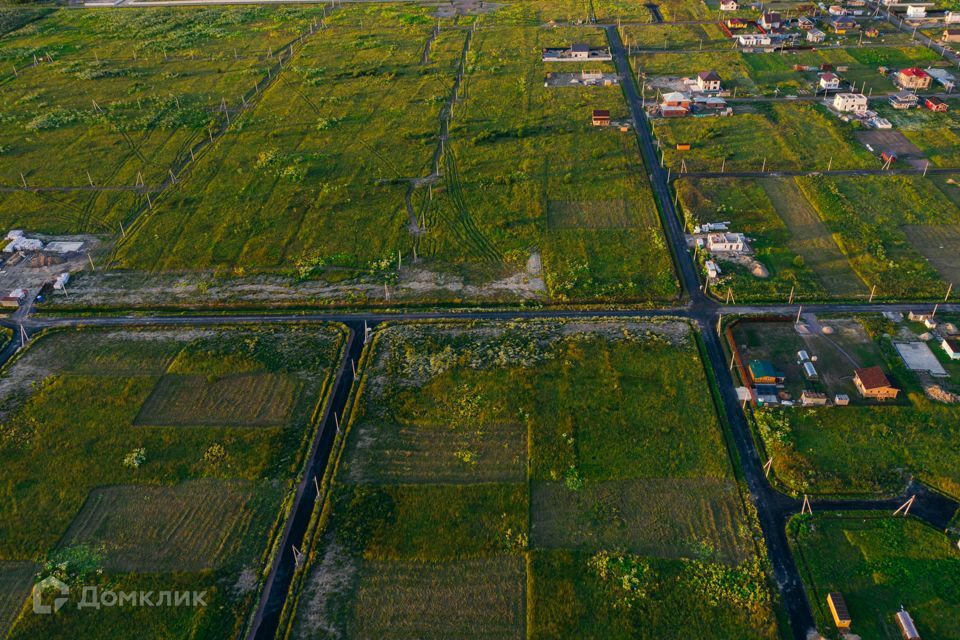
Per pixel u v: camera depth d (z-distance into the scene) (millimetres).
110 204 85688
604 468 48688
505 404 54250
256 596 41094
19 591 41688
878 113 102812
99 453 50875
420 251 74875
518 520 45156
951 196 80562
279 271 72000
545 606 39875
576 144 98000
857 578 40688
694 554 42562
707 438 50562
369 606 40438
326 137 102438
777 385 55094
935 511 44500
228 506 46625
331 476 48531
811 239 74125
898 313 62406
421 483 48062
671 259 71812
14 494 47906
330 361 59531
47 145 102062
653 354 58844
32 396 56562
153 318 65812
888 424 50969
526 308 65625
